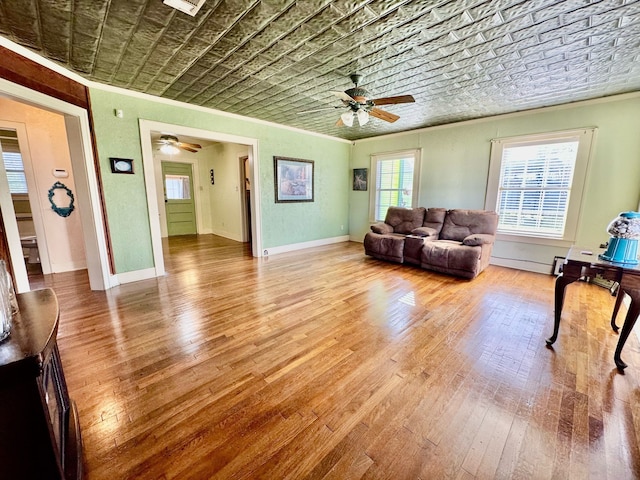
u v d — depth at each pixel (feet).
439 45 7.56
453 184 16.21
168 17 6.32
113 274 11.48
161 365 6.30
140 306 9.49
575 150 12.30
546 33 6.95
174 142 18.70
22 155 12.37
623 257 6.44
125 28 6.75
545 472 3.91
